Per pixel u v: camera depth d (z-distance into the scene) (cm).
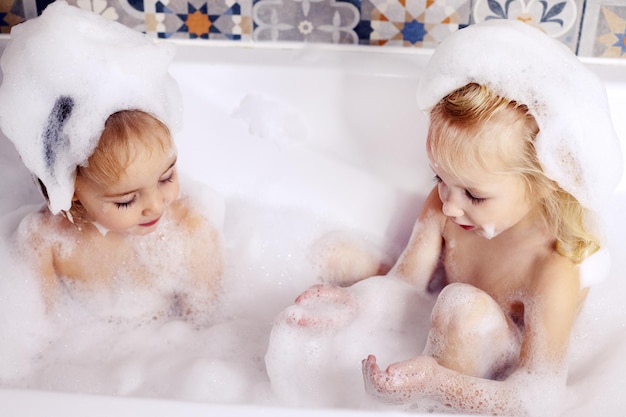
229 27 144
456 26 141
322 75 139
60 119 105
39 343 121
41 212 123
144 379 114
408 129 140
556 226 107
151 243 126
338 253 135
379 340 118
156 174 109
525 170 102
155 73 111
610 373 114
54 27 105
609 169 102
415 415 76
